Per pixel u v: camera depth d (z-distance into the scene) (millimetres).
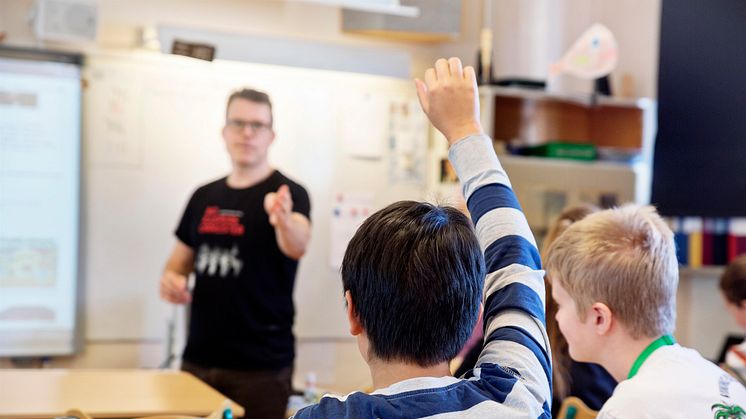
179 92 4605
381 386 1186
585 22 5242
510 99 5074
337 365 4859
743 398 1666
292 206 3967
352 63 4754
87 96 4484
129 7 4555
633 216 1857
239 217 3908
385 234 1192
